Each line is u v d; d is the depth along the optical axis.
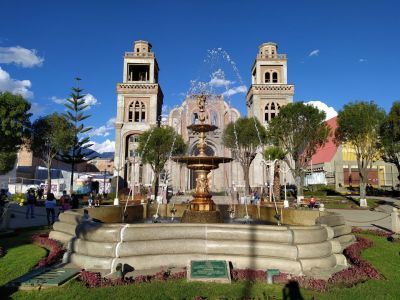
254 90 60.16
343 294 7.18
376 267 9.59
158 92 62.16
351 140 37.69
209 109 58.59
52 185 48.94
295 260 8.62
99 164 108.56
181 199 43.59
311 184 63.81
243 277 7.98
